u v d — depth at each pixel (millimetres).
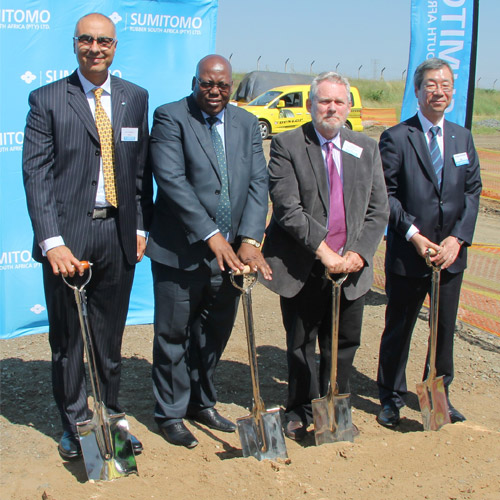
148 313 5426
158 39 4820
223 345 3764
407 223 3707
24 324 4992
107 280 3307
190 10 4863
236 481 3066
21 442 3598
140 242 3426
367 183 3529
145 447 3562
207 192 3365
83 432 3193
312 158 3482
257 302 6113
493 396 4371
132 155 3223
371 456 3379
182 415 3648
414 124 3791
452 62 5441
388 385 3990
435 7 5391
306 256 3553
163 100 4914
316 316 3711
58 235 3043
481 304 6082
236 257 3229
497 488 3057
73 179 3104
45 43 4523
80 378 3406
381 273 7023
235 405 4160
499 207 11250
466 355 4996
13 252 4805
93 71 3039
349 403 3631
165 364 3574
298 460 3330
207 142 3350
